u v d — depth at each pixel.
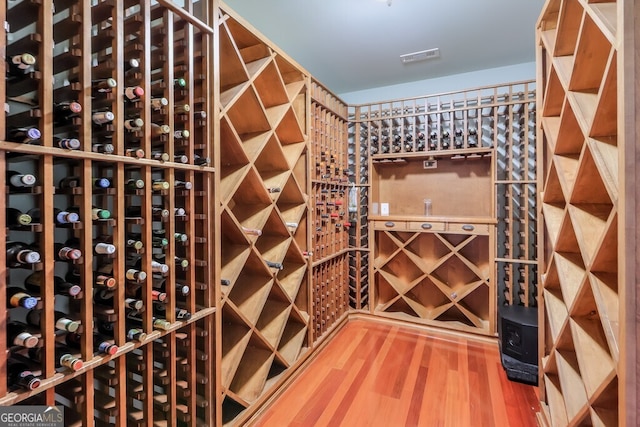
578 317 1.03
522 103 2.25
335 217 2.46
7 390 0.68
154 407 1.17
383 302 2.85
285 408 1.58
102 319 0.89
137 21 0.93
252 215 1.65
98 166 1.02
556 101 1.27
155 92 1.07
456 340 2.34
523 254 2.31
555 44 1.16
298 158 1.95
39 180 0.74
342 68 2.64
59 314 0.87
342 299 2.65
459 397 1.66
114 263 0.88
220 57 1.39
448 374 1.88
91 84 0.81
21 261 0.69
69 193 0.79
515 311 2.09
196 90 1.20
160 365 1.18
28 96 0.87
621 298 0.69
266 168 1.92
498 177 2.55
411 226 2.55
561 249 1.18
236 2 1.77
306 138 2.03
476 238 2.54
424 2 1.78
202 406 1.21
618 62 0.69
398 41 2.21
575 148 1.17
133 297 1.00
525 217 2.27
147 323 0.95
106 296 0.96
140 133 0.93
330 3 1.79
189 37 1.08
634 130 0.67
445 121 2.73
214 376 1.21
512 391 1.71
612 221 0.75
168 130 0.99
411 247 2.74
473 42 2.22
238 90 1.41
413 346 2.25
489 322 2.34
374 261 2.73
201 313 1.15
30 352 0.79
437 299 2.69
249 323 1.51
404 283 2.78
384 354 2.13
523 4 1.80
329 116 2.45
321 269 2.29
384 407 1.58
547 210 1.30
